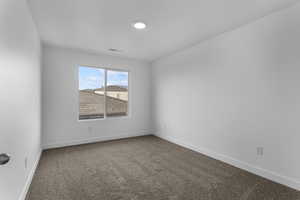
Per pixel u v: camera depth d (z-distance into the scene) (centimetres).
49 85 342
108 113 429
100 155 311
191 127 343
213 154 295
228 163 269
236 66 253
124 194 187
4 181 118
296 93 189
